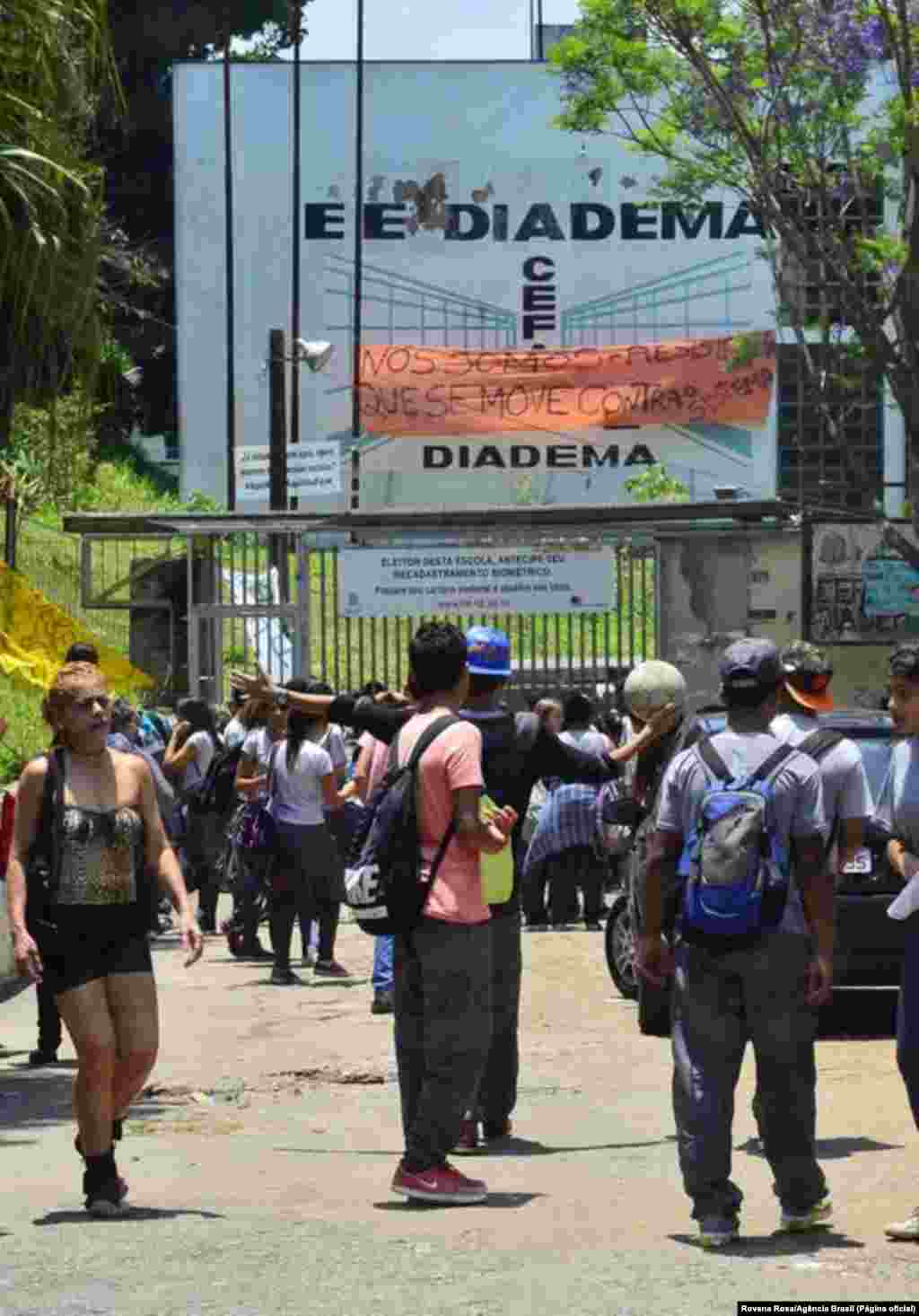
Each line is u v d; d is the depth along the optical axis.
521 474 64.44
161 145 69.88
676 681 12.01
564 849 23.81
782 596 30.36
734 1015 9.09
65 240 13.45
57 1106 13.40
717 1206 9.06
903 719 9.77
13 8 13.08
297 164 54.28
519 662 30.56
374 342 64.44
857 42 30.75
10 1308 8.07
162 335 68.12
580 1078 14.30
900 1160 11.12
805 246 33.91
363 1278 8.50
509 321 64.81
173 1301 8.14
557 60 31.50
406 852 10.01
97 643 32.62
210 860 24.39
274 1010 17.89
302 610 30.72
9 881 9.94
